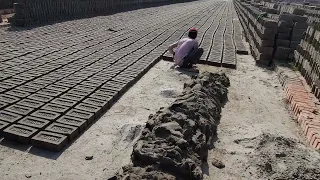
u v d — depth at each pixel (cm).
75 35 1017
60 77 613
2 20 1230
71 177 333
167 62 796
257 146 400
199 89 509
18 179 325
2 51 763
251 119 499
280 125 488
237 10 2508
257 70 786
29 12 1139
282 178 329
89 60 742
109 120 467
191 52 725
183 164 312
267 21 800
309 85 647
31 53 767
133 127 434
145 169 308
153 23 1427
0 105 470
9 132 395
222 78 642
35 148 386
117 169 350
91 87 568
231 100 572
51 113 457
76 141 405
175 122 376
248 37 1184
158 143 341
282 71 734
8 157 364
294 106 542
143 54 827
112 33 1103
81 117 448
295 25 805
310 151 385
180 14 1986
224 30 1362
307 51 707
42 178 329
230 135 437
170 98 562
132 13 1809
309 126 452
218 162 364
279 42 827
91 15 1548
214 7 2997
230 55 872
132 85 620
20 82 568
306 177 326
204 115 434
